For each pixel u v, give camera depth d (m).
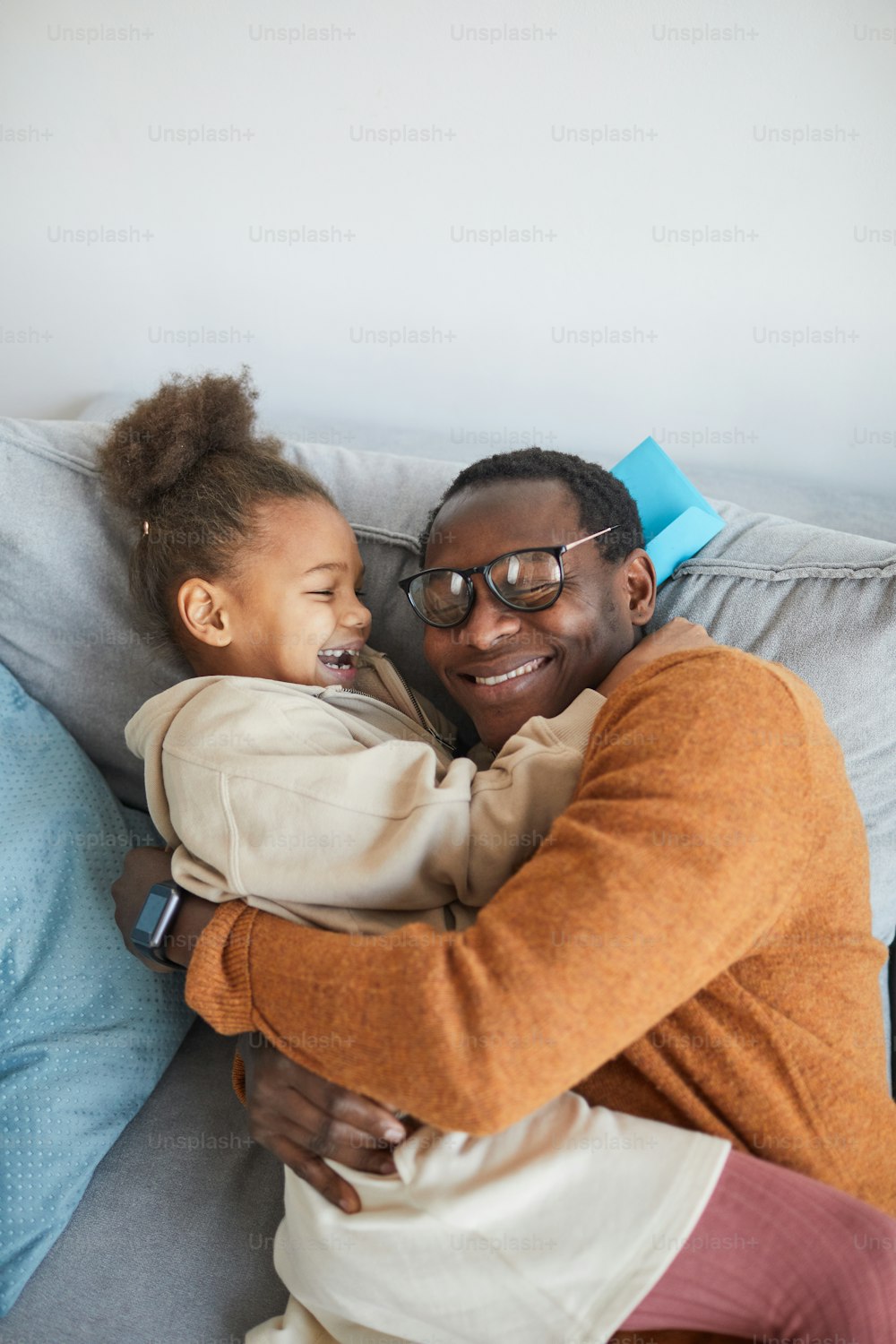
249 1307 0.89
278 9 1.46
